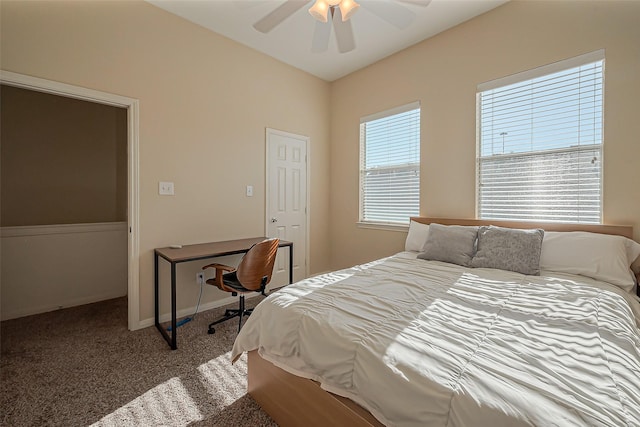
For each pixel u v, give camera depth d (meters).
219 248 2.67
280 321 1.40
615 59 2.07
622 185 2.06
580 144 2.24
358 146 3.86
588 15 2.17
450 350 0.99
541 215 2.44
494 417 0.73
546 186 2.41
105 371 1.89
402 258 2.57
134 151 2.47
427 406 0.84
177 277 2.79
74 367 1.94
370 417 1.03
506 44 2.56
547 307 1.37
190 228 2.84
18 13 1.97
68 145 3.49
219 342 2.31
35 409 1.54
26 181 3.23
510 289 1.65
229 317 2.64
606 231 2.08
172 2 2.52
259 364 1.55
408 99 3.28
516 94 2.55
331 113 4.21
